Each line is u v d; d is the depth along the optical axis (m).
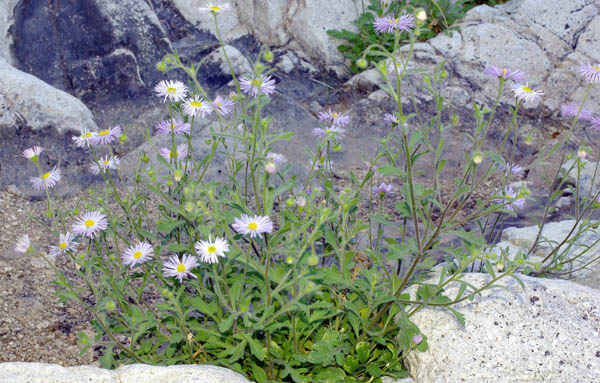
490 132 1.07
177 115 1.06
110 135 0.58
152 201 0.85
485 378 0.50
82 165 0.92
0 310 0.65
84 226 0.52
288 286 0.51
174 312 0.55
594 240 0.72
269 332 0.51
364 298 0.55
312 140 1.04
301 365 0.53
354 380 0.52
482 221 0.84
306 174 0.94
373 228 0.80
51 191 0.87
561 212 0.85
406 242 0.53
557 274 0.65
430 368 0.51
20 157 0.90
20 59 1.06
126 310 0.55
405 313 0.51
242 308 0.48
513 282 0.55
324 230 0.54
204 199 0.52
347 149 1.05
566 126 1.08
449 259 0.60
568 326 0.52
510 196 0.55
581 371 0.50
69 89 1.09
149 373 0.47
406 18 0.47
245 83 0.51
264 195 0.50
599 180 0.89
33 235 0.78
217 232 0.48
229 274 0.54
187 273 0.52
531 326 0.52
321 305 0.50
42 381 0.46
